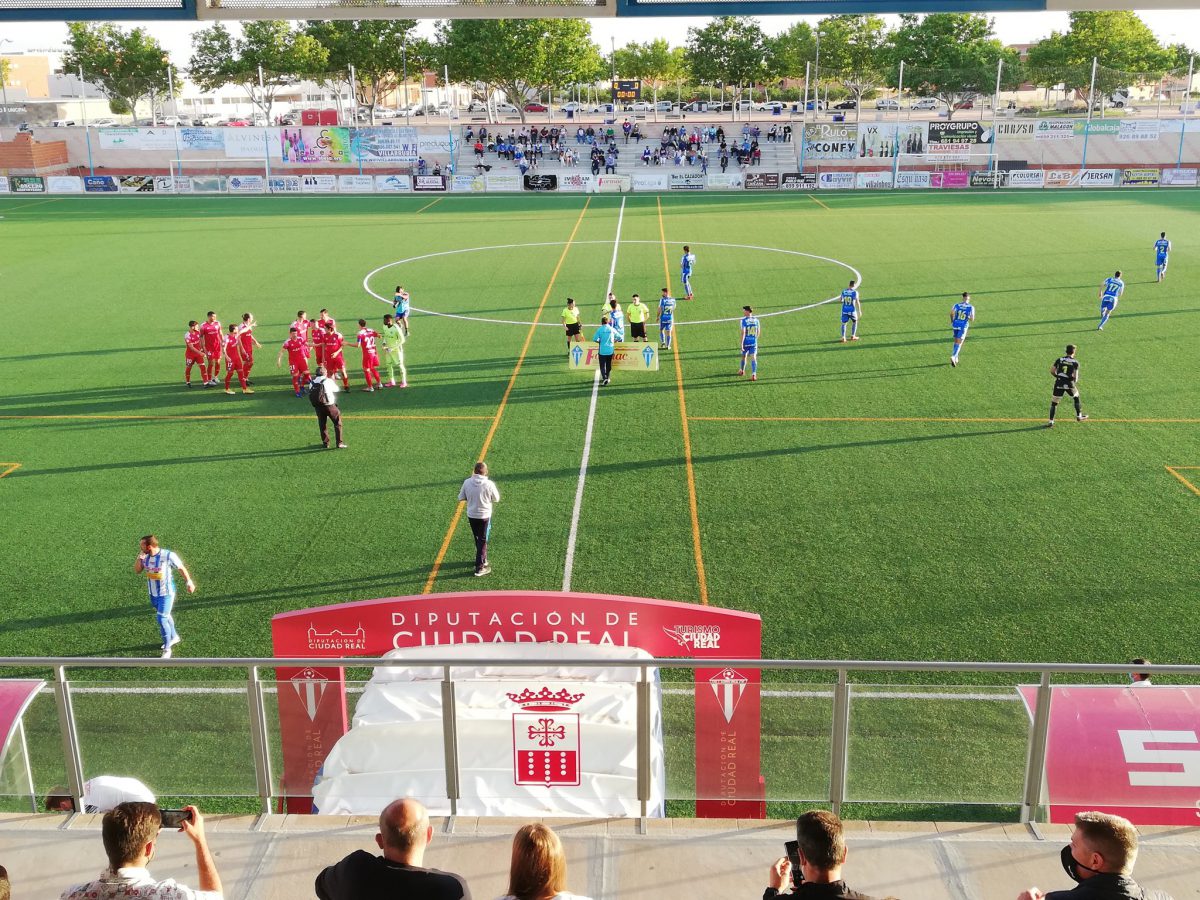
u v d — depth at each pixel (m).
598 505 17.42
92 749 7.61
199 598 14.45
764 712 7.55
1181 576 14.71
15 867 6.33
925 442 20.27
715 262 40.66
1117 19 96.19
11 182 69.50
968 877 6.20
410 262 41.31
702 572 14.98
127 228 51.84
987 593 14.27
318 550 15.91
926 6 5.20
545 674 8.25
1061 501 17.38
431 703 8.05
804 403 22.84
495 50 89.94
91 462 19.81
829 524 16.56
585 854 6.38
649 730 7.22
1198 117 84.00
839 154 73.50
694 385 24.33
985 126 72.25
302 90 148.88
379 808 7.77
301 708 7.63
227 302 34.22
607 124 85.88
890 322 30.23
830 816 4.43
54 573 15.24
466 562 15.44
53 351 28.19
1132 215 51.97
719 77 99.62
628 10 5.32
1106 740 7.31
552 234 48.62
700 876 6.21
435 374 25.59
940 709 7.35
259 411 22.91
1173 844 6.45
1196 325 29.11
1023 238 45.22
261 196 67.19
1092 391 23.36
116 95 97.88
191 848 6.50
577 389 24.14
